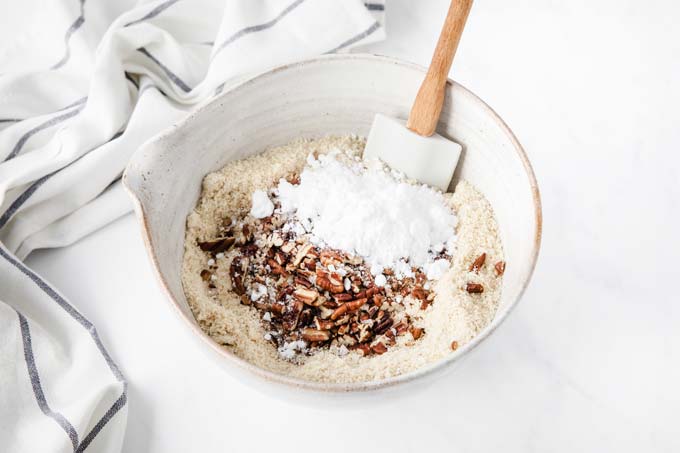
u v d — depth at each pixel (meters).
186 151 0.55
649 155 0.65
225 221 0.59
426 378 0.47
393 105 0.60
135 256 0.61
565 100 0.67
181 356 0.57
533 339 0.58
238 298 0.56
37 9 0.67
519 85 0.68
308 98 0.59
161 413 0.55
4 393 0.54
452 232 0.57
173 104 0.66
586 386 0.56
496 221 0.57
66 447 0.52
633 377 0.57
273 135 0.60
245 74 0.64
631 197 0.63
